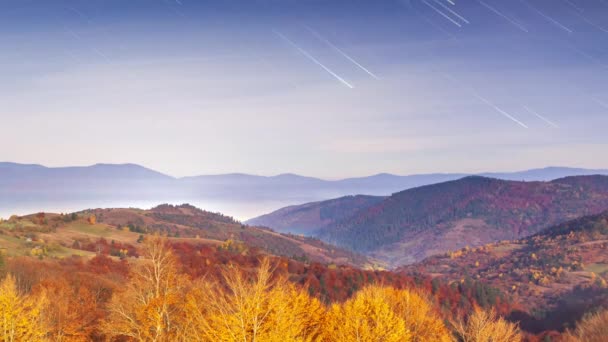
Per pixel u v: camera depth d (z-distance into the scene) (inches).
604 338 2127.2
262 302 904.3
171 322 1214.3
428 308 1615.4
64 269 2923.2
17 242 4463.6
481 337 1445.6
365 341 1136.2
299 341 943.0
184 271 3230.8
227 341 856.3
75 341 1483.8
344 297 4559.5
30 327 1240.8
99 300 2164.1
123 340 1409.9
